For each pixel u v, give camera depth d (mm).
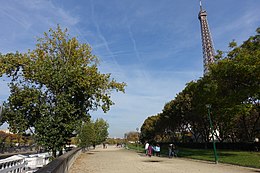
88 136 49625
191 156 29766
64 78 14312
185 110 45750
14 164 14523
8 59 23641
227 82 28703
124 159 27375
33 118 14188
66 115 13727
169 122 57188
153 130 80438
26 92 14078
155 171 15719
